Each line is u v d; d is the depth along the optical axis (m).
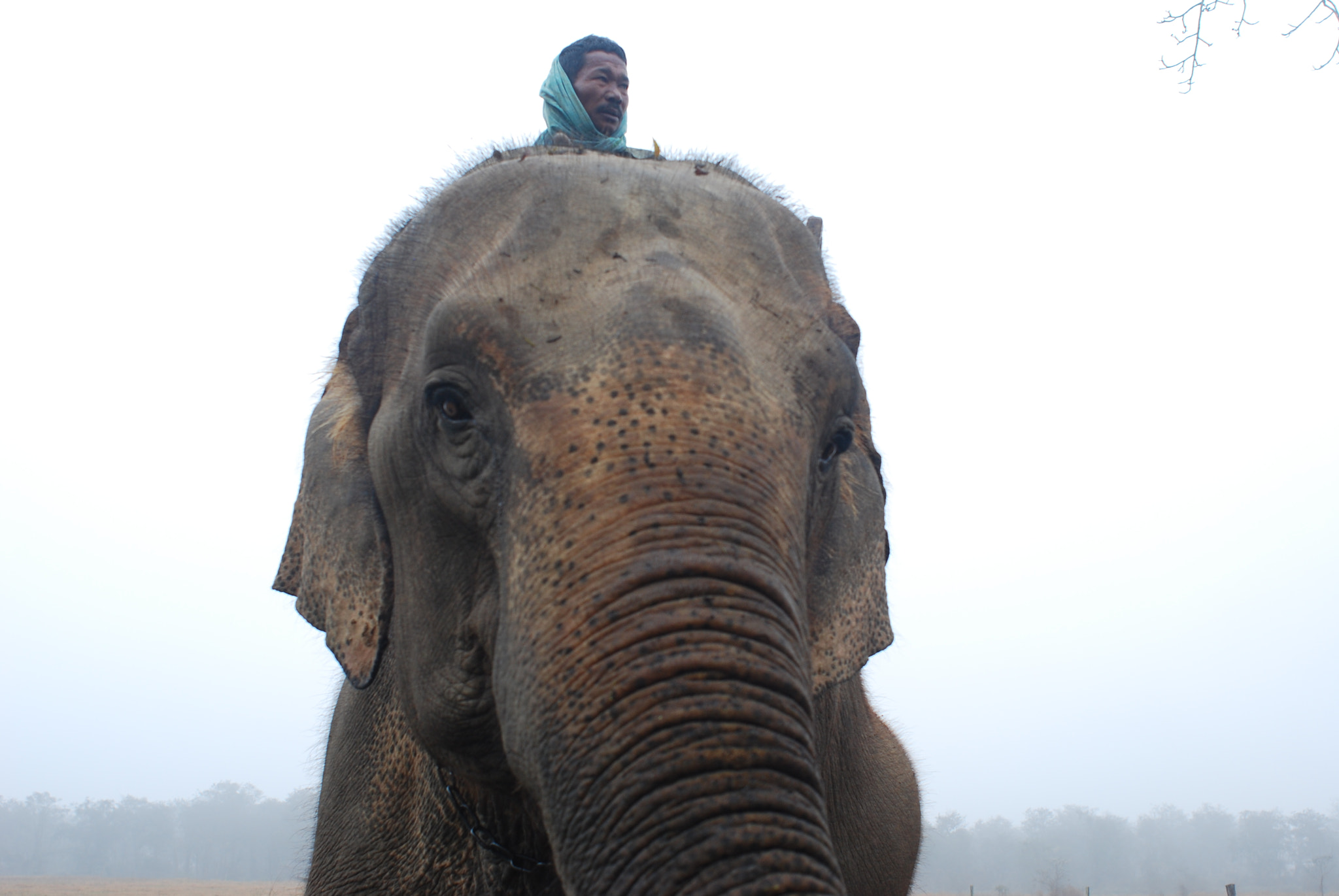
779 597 1.94
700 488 2.00
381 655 2.82
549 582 2.00
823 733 3.59
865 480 3.43
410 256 2.96
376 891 3.55
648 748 1.74
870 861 4.30
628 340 2.20
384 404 2.87
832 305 2.96
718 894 1.58
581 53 4.67
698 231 2.59
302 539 3.37
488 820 2.96
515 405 2.27
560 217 2.56
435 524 2.56
